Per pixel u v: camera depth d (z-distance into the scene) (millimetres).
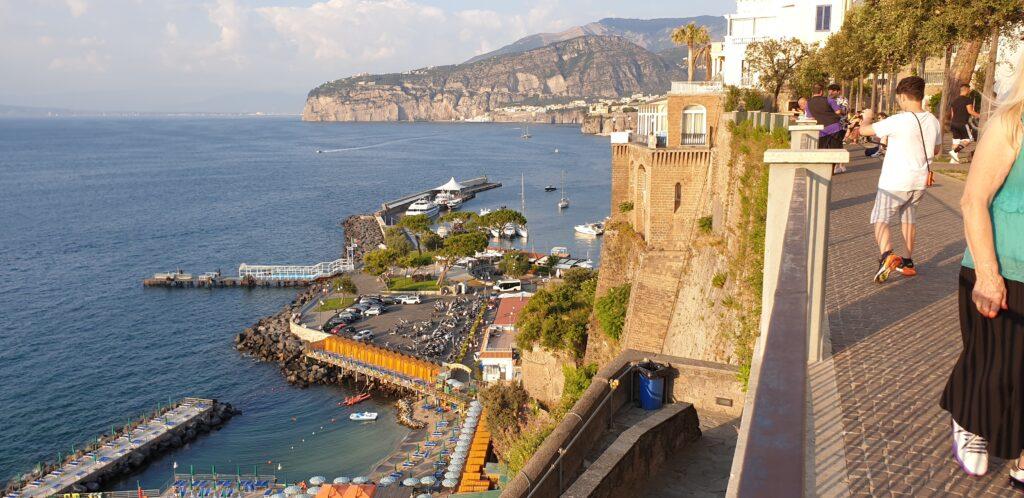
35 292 132875
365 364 91438
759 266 34094
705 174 50156
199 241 176875
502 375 81688
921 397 9352
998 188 6254
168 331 111125
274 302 126000
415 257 130250
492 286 125938
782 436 3650
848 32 57844
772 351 4801
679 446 16578
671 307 49781
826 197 10742
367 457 72500
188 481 68125
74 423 80688
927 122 14750
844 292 14938
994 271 6262
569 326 62156
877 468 7582
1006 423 6609
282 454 73750
